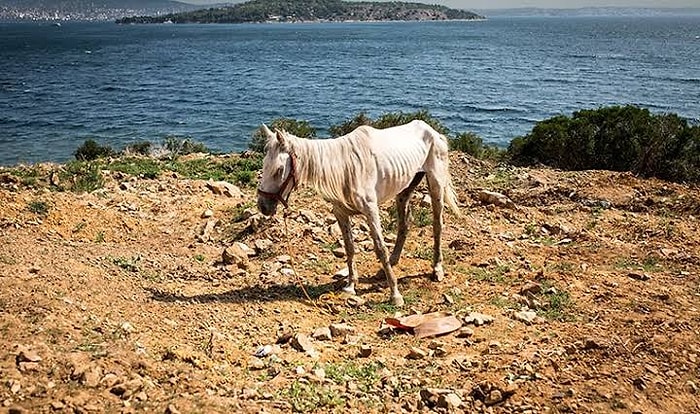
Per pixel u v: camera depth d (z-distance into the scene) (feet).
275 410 15.33
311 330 21.11
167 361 16.93
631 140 50.62
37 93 182.60
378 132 24.12
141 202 37.24
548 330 21.01
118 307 20.44
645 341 19.27
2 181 39.83
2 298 18.74
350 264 24.63
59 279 21.54
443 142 26.21
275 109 151.64
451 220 34.27
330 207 36.29
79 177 41.98
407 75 235.61
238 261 27.35
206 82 216.95
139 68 275.59
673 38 537.24
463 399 16.56
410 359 19.11
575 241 31.65
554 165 54.13
